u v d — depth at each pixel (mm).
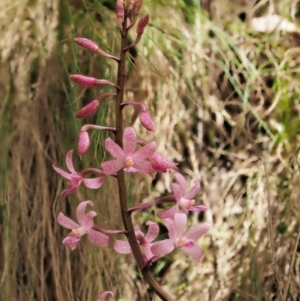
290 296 535
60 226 524
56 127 523
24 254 527
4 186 526
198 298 537
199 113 540
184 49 537
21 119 523
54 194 525
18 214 527
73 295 524
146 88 527
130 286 526
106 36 527
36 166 523
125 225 349
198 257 342
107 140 328
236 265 538
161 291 349
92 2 535
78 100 522
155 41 534
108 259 519
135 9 338
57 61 523
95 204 517
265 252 538
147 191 530
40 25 530
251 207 543
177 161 538
